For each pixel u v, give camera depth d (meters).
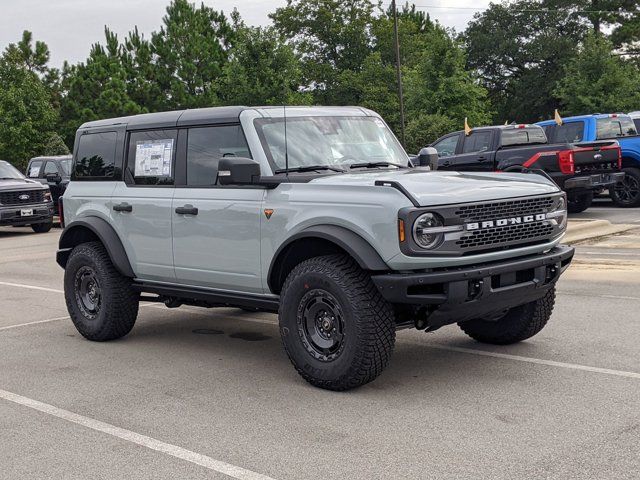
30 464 4.46
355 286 5.39
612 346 6.67
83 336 7.79
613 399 5.23
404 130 40.28
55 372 6.52
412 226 5.17
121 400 5.65
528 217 5.69
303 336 5.73
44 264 14.16
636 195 19.11
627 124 19.52
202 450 4.58
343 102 62.00
